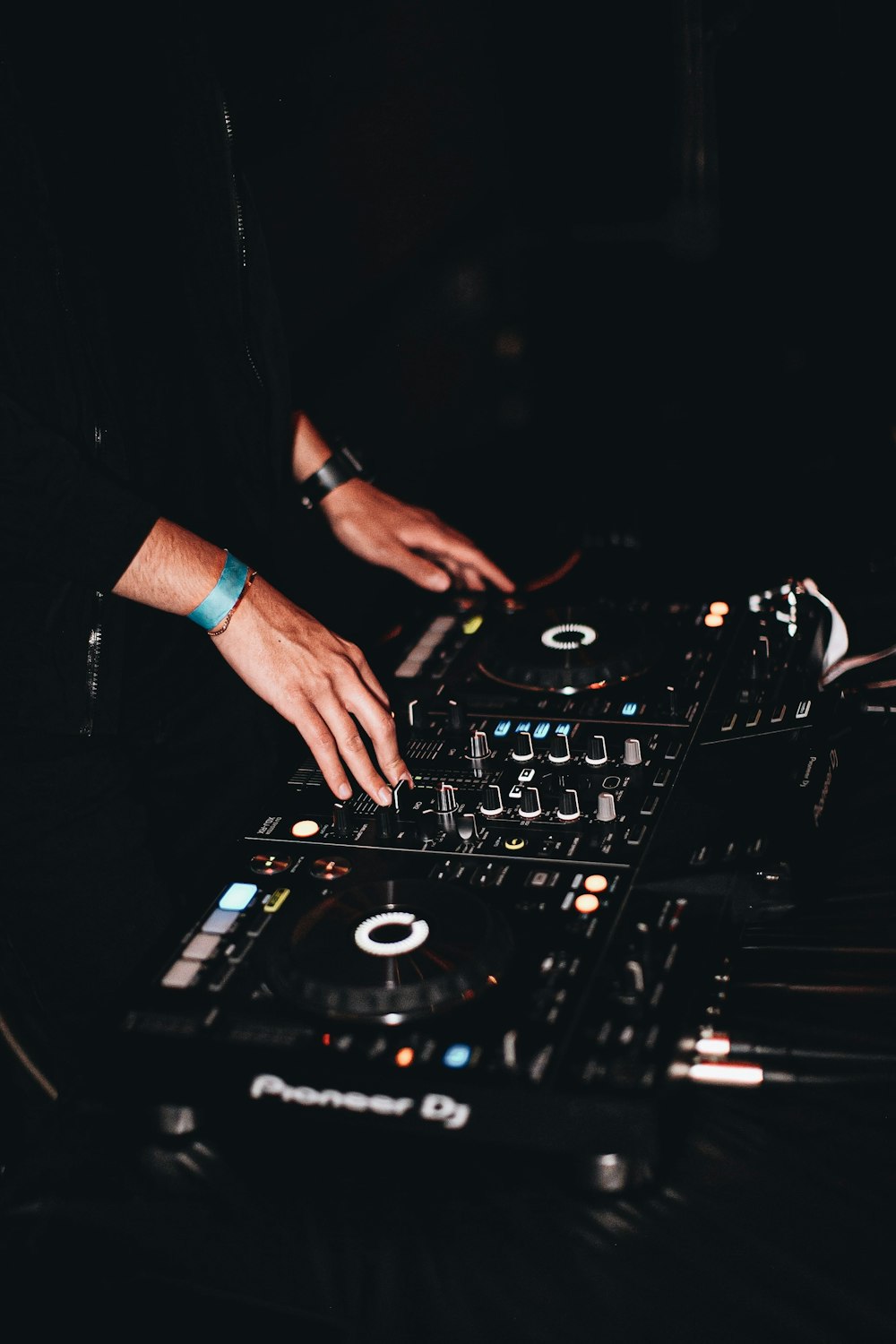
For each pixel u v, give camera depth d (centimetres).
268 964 93
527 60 289
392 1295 74
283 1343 72
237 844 110
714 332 263
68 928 136
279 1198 82
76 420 129
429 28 262
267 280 159
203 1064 86
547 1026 86
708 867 102
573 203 297
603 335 272
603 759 117
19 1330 73
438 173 272
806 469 203
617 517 190
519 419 291
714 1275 73
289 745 166
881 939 101
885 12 238
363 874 104
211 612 118
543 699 131
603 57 284
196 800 152
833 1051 90
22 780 132
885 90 243
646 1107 78
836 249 257
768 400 238
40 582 129
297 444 170
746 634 138
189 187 145
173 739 150
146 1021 90
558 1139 80
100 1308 74
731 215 264
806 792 113
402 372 266
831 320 256
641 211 291
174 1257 78
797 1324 70
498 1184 81
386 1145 85
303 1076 84
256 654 119
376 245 254
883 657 135
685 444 228
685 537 177
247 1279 76
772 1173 80
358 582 219
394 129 254
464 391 291
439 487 233
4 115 121
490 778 118
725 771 115
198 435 152
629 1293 73
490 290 298
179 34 140
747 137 257
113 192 141
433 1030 86
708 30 247
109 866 136
